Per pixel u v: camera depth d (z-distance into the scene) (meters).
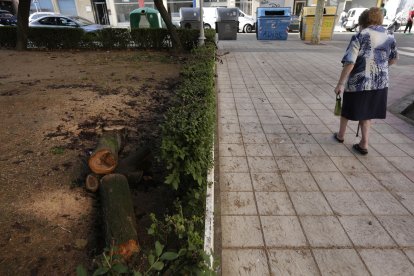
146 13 14.16
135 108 5.53
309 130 4.64
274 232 2.66
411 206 2.96
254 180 3.40
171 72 8.60
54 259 2.37
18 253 2.41
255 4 25.78
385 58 3.40
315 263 2.36
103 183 2.70
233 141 4.30
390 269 2.30
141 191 3.15
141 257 2.26
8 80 7.56
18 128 4.55
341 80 3.62
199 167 2.54
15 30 12.81
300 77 7.89
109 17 26.83
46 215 2.80
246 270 2.31
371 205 2.98
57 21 14.56
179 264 1.72
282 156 3.89
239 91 6.70
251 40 16.16
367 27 3.38
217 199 3.09
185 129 2.47
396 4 25.72
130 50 12.66
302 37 16.34
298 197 3.11
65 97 6.04
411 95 6.16
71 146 4.02
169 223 2.20
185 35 11.91
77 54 11.72
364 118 3.62
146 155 3.40
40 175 3.36
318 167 3.64
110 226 2.37
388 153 3.93
